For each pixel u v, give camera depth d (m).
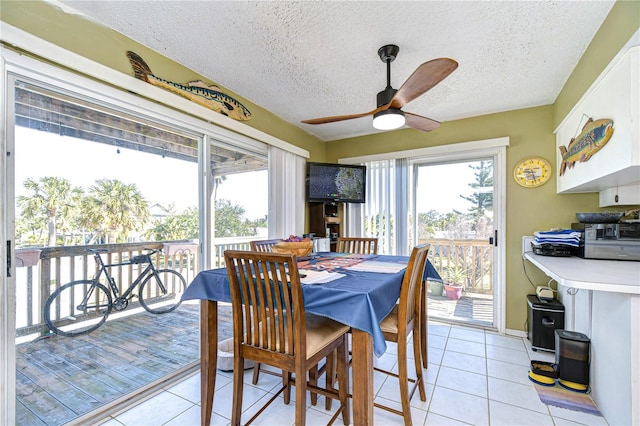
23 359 1.45
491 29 1.73
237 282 1.39
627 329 1.40
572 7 1.54
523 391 1.89
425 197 3.46
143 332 2.05
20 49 1.37
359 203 3.76
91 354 1.76
